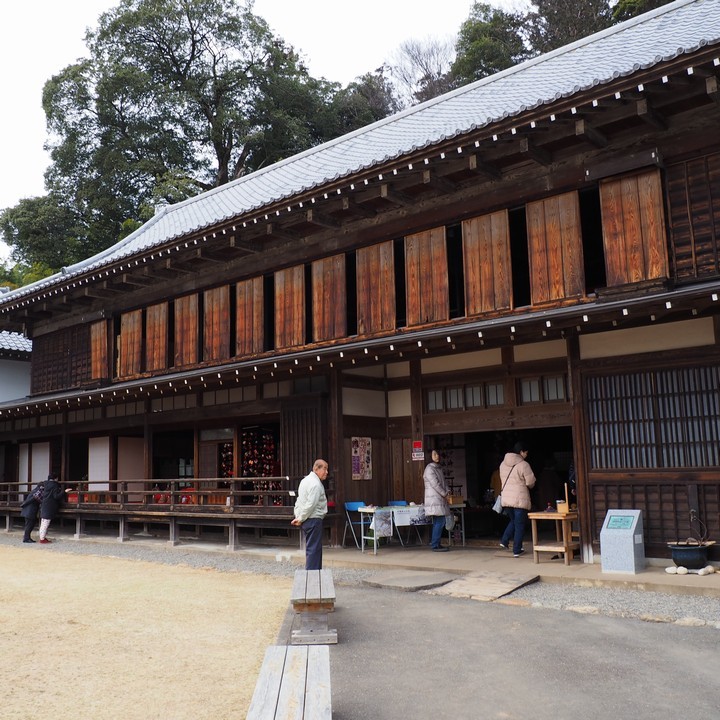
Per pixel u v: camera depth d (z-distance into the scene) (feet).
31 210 137.18
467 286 39.34
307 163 65.72
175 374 55.01
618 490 32.63
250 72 148.36
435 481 39.63
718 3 45.60
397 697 17.20
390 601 28.32
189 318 55.01
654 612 24.61
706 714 15.47
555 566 32.50
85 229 138.31
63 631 24.50
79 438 65.46
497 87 55.16
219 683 18.58
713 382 30.68
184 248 48.49
